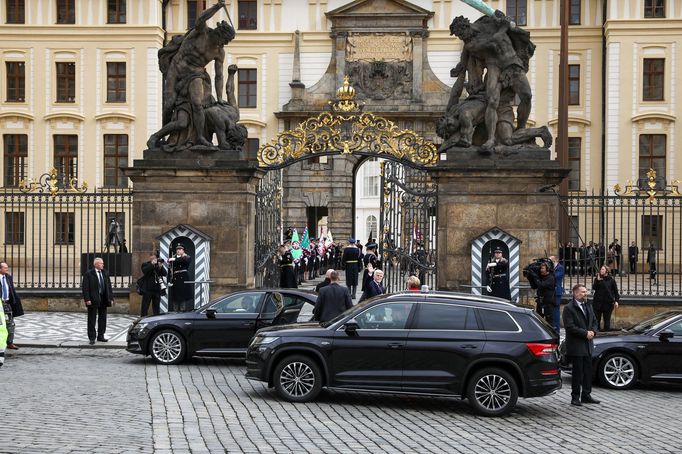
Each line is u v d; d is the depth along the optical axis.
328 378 17.58
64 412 16.05
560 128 44.59
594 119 61.75
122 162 61.97
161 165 29.56
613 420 17.12
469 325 17.25
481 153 29.02
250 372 18.19
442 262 29.14
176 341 22.36
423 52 62.81
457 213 29.11
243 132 30.25
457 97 29.78
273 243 34.62
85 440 13.85
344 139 30.30
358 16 62.75
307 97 63.19
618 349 20.72
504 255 28.77
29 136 62.09
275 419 16.23
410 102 62.56
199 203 29.69
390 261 32.00
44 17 61.91
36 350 24.55
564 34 44.72
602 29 61.66
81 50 61.84
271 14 64.00
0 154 62.25
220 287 29.53
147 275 28.12
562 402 18.97
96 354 24.02
